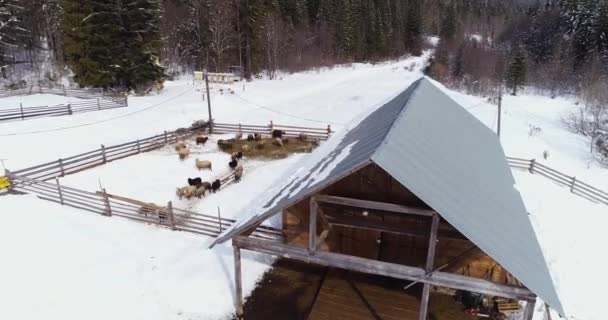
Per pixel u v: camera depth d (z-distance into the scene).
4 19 42.97
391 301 12.84
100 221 17.23
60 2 40.53
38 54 49.28
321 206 12.38
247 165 24.73
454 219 8.38
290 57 64.50
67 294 12.78
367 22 84.06
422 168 9.55
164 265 14.56
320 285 13.70
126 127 30.11
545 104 51.25
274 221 17.45
